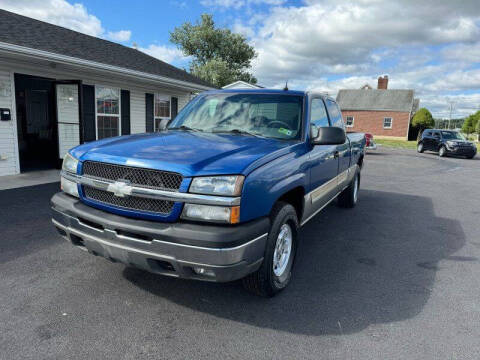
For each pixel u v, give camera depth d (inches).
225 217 90.3
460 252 166.6
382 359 87.9
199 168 92.6
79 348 87.8
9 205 215.6
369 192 315.9
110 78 423.2
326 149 152.3
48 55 297.7
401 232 196.2
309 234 188.1
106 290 117.4
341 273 139.2
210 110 152.2
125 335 94.0
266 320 103.7
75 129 378.0
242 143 117.4
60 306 106.7
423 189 340.5
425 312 111.2
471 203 279.4
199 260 89.6
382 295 121.8
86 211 103.2
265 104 145.3
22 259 139.1
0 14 355.9
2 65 307.9
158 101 513.3
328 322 104.0
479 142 1603.1
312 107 148.2
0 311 102.7
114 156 102.4
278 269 119.8
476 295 123.7
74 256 143.5
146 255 93.7
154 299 113.1
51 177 314.3
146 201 96.3
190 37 1700.3
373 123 1595.7
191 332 96.6
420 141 863.7
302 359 87.1
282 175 108.4
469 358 89.3
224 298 115.6
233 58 1768.0
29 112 502.9
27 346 87.7
